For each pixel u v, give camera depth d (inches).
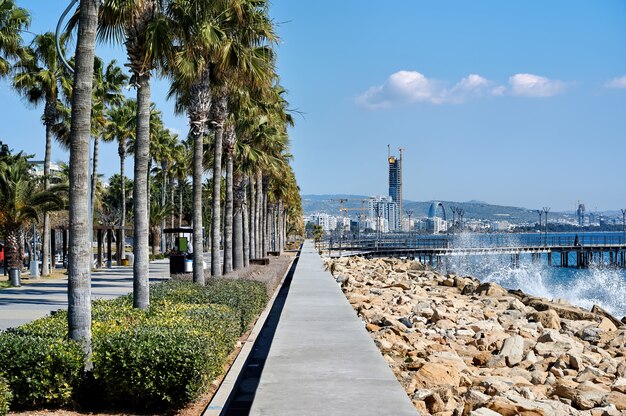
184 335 361.1
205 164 1317.7
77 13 507.2
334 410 205.0
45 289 1153.4
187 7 628.4
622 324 780.0
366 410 205.0
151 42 541.3
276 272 1130.7
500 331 594.9
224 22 789.2
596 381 414.0
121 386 337.4
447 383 379.2
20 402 335.3
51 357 336.8
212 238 927.7
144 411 344.8
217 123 922.1
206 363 358.3
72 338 355.3
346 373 254.7
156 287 671.1
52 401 340.2
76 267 357.7
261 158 1339.8
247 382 435.5
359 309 696.4
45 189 1485.0
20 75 1446.9
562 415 320.2
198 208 774.5
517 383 394.9
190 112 785.6
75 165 358.9
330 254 2861.7
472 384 388.5
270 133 1373.0
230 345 477.1
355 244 3708.2
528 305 908.6
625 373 439.2
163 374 337.1
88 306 360.8
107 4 533.3
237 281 792.9
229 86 873.5
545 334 555.8
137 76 550.0
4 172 1430.9
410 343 522.6
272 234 3068.4
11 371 332.8
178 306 515.5
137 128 544.1
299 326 378.3
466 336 576.4
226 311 507.8
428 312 698.2
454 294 1023.6
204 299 577.6
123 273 1612.9
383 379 245.3
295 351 298.8
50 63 1455.5
